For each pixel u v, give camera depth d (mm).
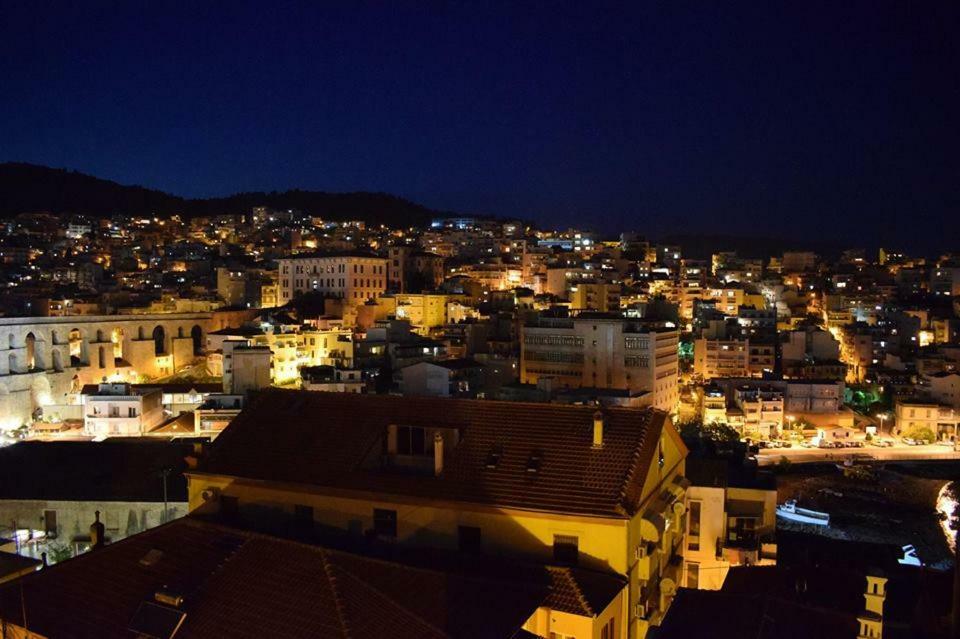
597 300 193750
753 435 131375
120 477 52094
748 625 25812
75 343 136500
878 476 113750
